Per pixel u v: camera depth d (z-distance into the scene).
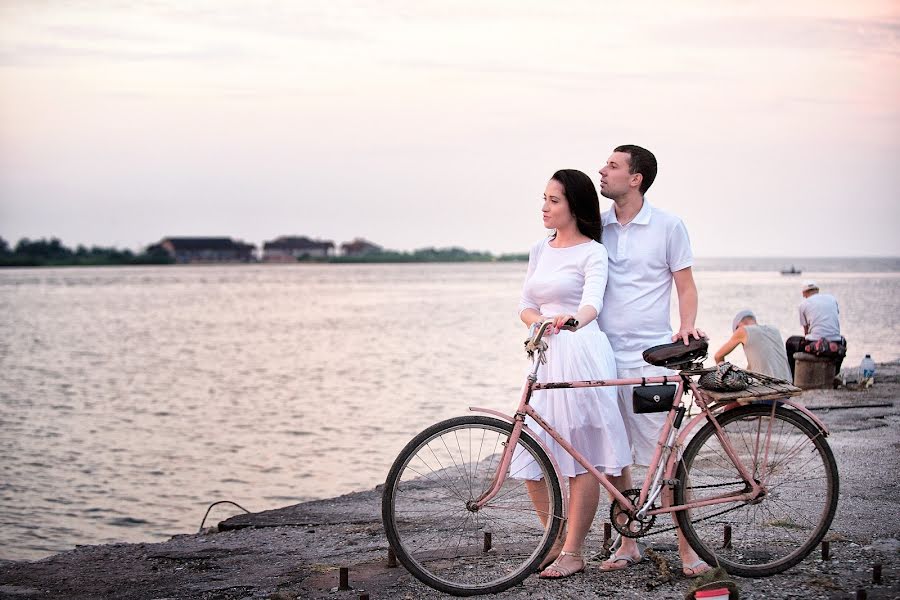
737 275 159.75
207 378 24.61
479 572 4.51
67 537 9.30
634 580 4.45
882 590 4.18
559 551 4.65
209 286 124.00
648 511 4.41
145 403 20.06
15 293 103.31
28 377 25.80
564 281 4.66
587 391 4.46
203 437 15.24
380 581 4.57
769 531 4.73
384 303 69.69
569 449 4.43
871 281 108.88
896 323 35.94
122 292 104.12
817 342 12.56
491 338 36.06
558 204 4.69
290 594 4.42
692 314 4.69
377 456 12.98
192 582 4.85
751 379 4.56
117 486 11.60
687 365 4.46
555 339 4.56
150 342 37.62
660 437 4.46
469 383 21.64
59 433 16.11
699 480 4.56
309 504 6.78
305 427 15.88
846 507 5.77
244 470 12.30
